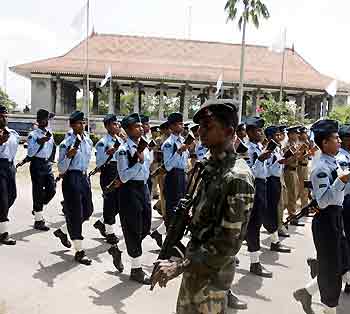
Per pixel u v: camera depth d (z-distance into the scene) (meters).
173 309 4.55
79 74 41.44
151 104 63.22
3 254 6.09
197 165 2.71
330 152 4.23
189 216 2.72
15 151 6.70
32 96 42.66
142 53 46.16
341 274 4.21
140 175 5.28
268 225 6.90
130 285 5.17
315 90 43.38
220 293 2.57
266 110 29.61
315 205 4.25
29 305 4.48
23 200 10.09
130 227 5.25
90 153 6.18
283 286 5.40
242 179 2.42
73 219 5.80
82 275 5.43
